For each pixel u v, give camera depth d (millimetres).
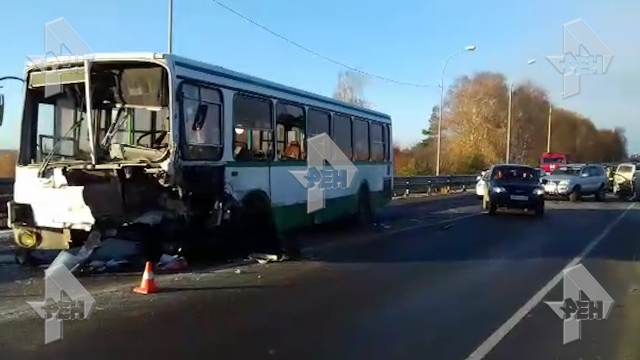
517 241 15180
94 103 9828
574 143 78375
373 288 9328
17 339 6418
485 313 7918
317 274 10375
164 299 8312
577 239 15742
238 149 11359
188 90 9914
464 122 72375
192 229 10422
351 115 16844
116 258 10406
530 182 23062
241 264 11188
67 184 9742
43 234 10039
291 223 13469
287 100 13273
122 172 9578
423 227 18078
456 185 39188
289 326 7156
